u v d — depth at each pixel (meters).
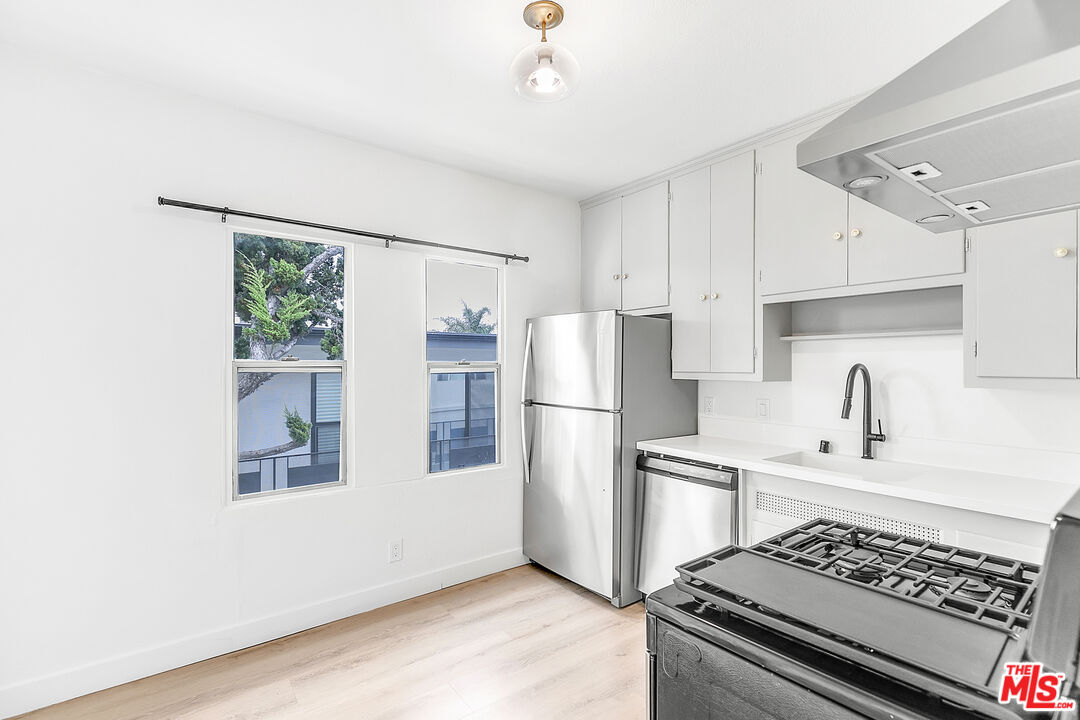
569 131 2.77
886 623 0.93
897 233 2.31
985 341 2.06
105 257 2.25
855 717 0.82
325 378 2.87
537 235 3.71
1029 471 2.19
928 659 0.81
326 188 2.83
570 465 3.24
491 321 3.52
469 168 3.31
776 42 1.98
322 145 2.81
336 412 2.91
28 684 2.09
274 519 2.66
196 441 2.46
